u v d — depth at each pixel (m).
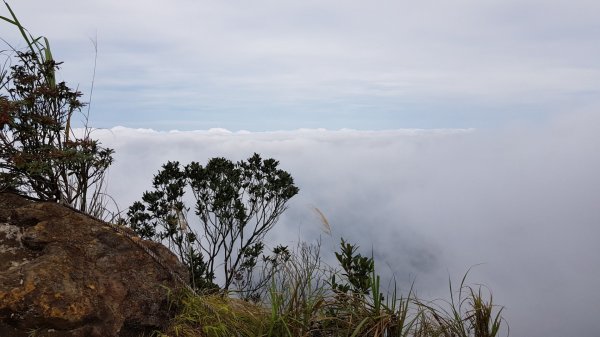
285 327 4.20
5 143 4.49
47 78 5.07
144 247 4.47
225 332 4.22
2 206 4.39
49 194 4.81
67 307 3.52
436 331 4.35
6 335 3.33
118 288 3.98
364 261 4.65
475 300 4.38
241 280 6.58
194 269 6.59
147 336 4.02
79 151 4.83
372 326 4.25
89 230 4.38
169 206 7.13
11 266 3.83
